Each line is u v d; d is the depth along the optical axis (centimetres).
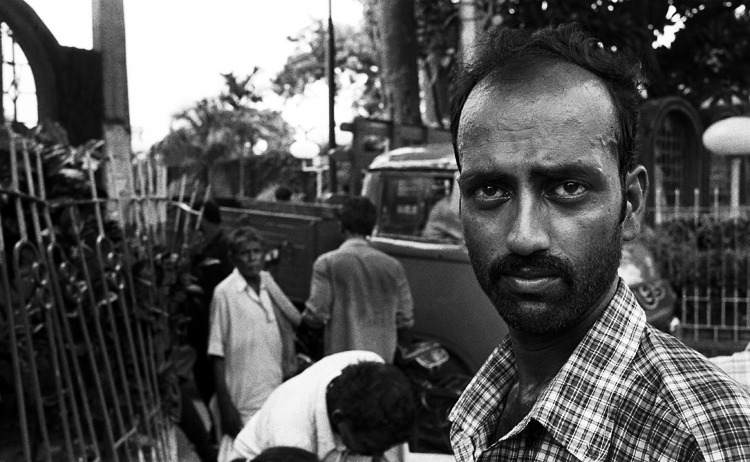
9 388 285
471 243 87
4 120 439
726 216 997
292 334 445
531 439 84
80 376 263
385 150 817
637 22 1035
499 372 101
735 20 1149
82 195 330
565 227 81
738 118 948
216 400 419
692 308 922
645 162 984
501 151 83
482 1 894
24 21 450
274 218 613
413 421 231
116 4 454
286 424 243
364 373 232
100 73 477
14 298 270
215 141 2447
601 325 84
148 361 359
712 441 71
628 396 79
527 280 82
